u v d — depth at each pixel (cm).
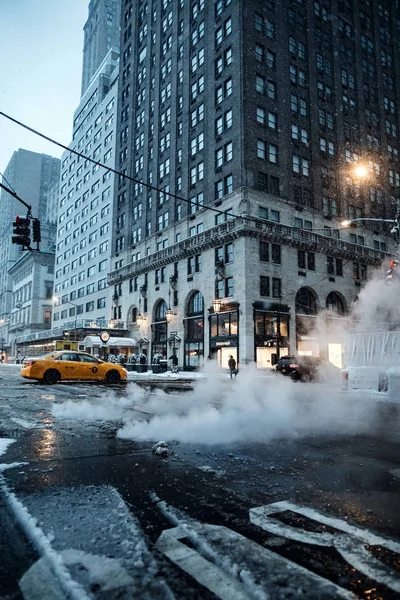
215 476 455
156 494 394
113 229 5597
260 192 3509
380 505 371
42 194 14112
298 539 298
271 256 3481
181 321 3962
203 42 4178
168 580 239
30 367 1788
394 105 5016
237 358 3253
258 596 222
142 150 5131
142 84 5334
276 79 3862
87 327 4703
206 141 3950
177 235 4212
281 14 4044
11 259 12562
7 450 563
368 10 4981
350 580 242
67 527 310
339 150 4250
